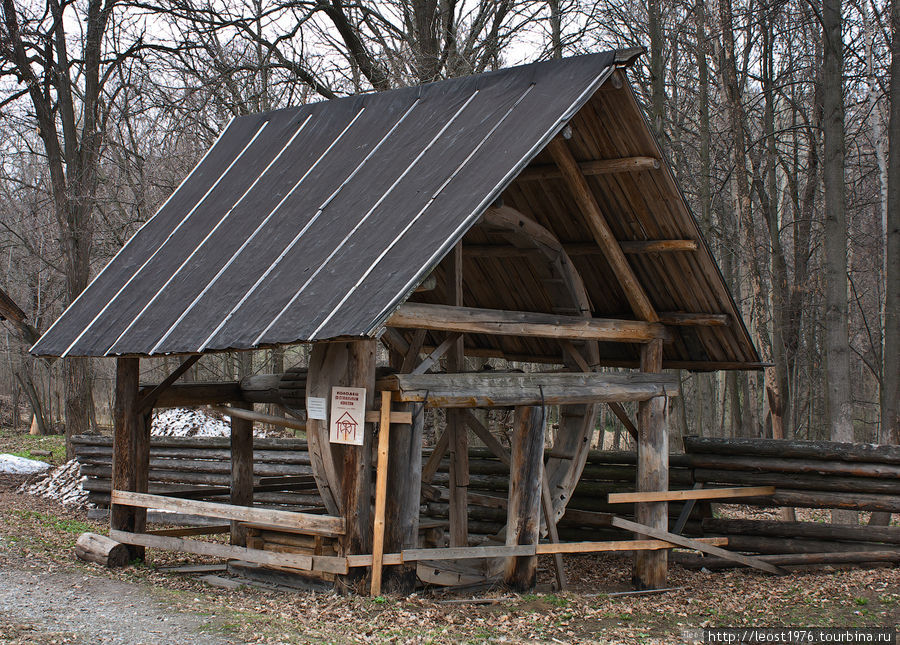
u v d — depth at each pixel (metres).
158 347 8.20
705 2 18.16
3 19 20.66
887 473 10.38
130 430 10.25
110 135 23.31
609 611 8.58
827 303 13.59
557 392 9.04
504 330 8.75
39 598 8.26
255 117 11.73
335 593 8.09
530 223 9.72
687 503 11.06
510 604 8.48
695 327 11.09
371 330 6.70
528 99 8.78
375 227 8.16
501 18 21.45
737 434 19.33
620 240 10.27
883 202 14.43
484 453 13.06
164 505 9.51
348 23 21.19
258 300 8.07
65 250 21.50
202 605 8.12
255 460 14.67
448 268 9.20
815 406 23.80
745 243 18.16
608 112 8.90
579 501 12.48
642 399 10.00
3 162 29.58
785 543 10.97
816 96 18.58
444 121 9.34
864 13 15.13
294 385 10.60
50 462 21.95
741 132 17.92
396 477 7.99
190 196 10.89
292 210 9.34
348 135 10.22
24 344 30.19
